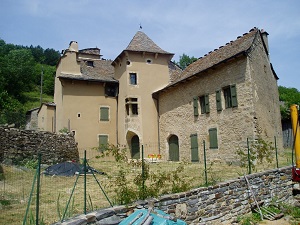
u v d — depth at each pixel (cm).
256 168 1121
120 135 2098
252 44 1462
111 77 2284
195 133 1712
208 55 1928
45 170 1134
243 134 1388
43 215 620
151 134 2034
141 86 2070
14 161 1263
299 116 581
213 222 781
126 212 613
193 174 1079
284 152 1644
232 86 1467
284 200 1016
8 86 4369
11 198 766
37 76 5425
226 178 964
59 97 2139
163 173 820
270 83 1658
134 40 2181
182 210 714
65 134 1516
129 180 757
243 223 815
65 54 2103
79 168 1151
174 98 1934
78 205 693
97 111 2127
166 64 2195
